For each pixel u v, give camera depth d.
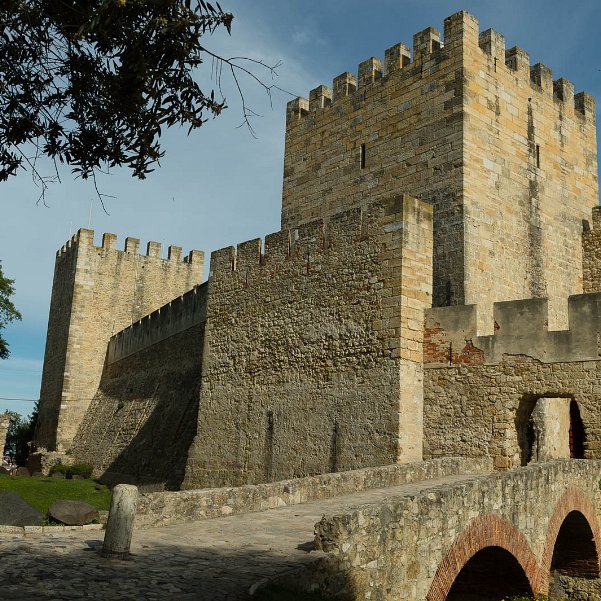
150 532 10.98
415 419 19.48
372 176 26.36
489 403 18.58
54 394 52.00
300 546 9.95
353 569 8.96
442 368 19.59
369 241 21.11
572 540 16.62
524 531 13.50
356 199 26.92
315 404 21.88
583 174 27.91
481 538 11.98
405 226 20.14
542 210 25.67
